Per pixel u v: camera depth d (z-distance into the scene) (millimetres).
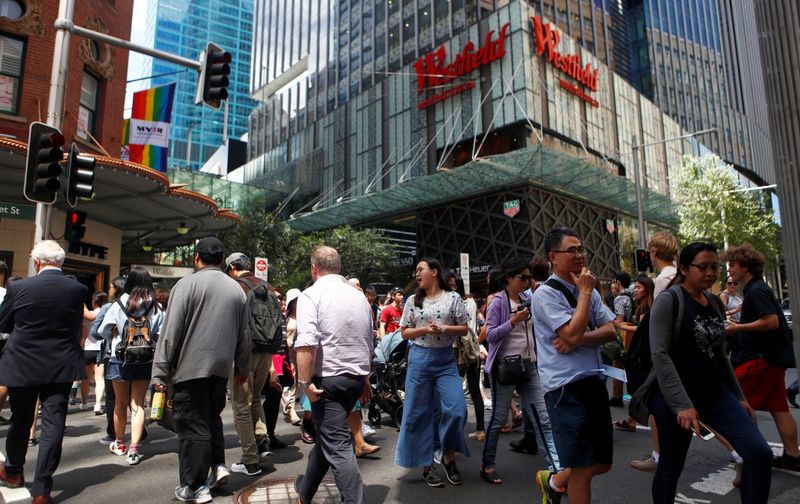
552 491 3348
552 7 44406
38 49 13711
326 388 3428
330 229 39156
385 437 6113
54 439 3889
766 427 6457
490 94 31672
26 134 13289
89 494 4125
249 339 4336
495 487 4215
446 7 40438
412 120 36500
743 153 76188
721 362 3170
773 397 4625
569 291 3043
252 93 78812
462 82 33344
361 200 32656
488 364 4500
